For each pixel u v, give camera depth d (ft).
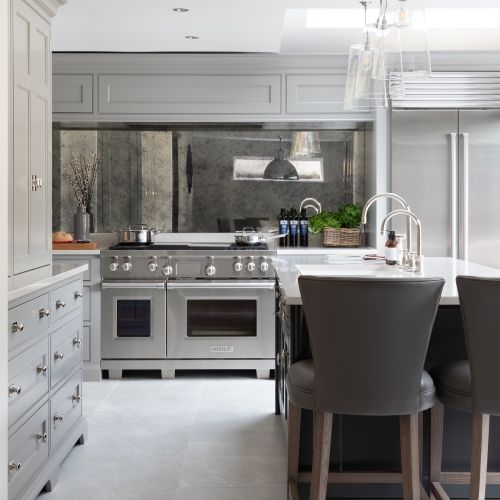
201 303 18.02
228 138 20.53
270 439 13.05
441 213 18.24
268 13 14.70
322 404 8.45
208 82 18.66
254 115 18.69
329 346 8.27
